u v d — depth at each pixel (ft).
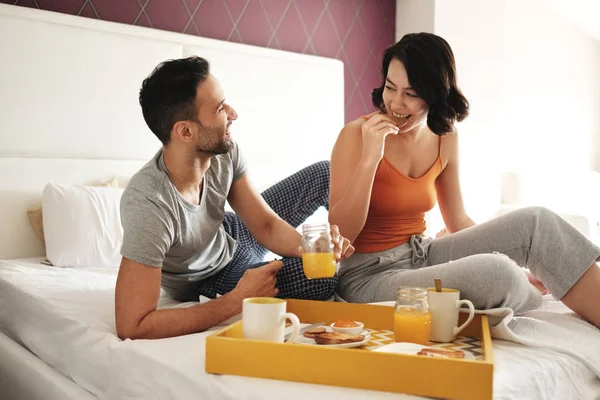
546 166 16.97
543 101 16.72
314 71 12.48
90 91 9.43
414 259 6.19
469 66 14.05
